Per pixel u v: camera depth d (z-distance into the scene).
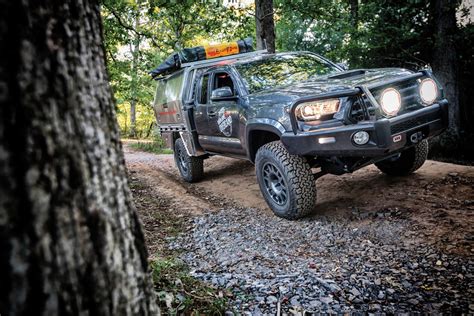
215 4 8.64
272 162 4.14
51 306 0.79
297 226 3.97
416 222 3.58
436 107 3.71
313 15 10.55
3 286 0.74
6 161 0.73
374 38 10.66
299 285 2.65
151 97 21.47
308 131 3.64
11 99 0.74
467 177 4.55
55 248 0.80
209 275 2.93
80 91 0.90
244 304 2.42
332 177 5.55
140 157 12.63
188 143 6.31
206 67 6.06
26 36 0.77
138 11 8.38
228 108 4.93
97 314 0.89
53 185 0.81
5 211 0.73
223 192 5.98
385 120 3.34
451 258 2.81
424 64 11.61
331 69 5.27
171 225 4.50
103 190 0.94
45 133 0.80
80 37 0.92
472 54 11.30
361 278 2.70
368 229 3.62
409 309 2.27
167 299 2.23
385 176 5.14
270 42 8.86
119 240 0.97
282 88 4.38
